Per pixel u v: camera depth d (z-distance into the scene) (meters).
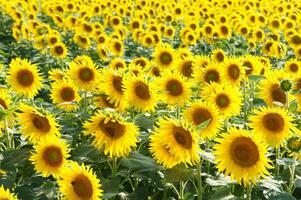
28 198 3.15
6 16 12.23
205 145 3.58
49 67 7.78
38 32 9.19
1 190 2.72
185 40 9.09
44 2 13.18
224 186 3.38
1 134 3.65
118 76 3.72
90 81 4.07
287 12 12.79
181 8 12.16
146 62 5.45
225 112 3.73
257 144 3.03
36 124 3.35
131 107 3.91
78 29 9.33
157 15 12.48
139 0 13.62
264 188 3.37
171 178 3.18
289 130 3.33
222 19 11.08
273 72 4.24
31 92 4.11
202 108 3.42
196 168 3.55
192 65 4.76
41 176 3.38
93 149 3.42
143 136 3.70
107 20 10.60
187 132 3.03
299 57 7.60
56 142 3.15
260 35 9.23
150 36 8.67
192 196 3.30
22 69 4.09
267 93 4.01
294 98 3.91
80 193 2.88
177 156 3.07
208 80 4.39
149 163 3.29
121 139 3.17
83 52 8.77
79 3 13.21
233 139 3.06
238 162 3.04
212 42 9.53
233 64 4.38
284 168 3.69
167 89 3.93
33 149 3.41
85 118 3.91
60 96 4.18
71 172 2.89
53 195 3.13
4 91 4.09
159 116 4.04
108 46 7.57
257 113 3.38
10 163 3.32
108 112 3.18
